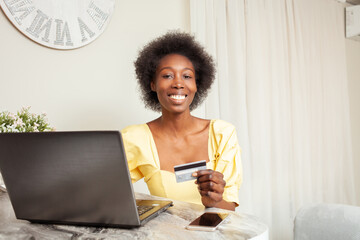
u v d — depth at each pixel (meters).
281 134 2.82
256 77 2.59
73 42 1.86
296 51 3.04
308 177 3.03
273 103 2.76
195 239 0.65
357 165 3.99
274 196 2.74
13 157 0.75
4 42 1.67
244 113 2.44
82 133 0.67
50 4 1.78
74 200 0.74
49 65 1.81
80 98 1.92
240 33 2.54
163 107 1.43
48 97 1.81
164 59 1.46
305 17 3.14
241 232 0.68
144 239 0.65
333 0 3.53
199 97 1.69
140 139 1.42
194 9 2.23
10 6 1.67
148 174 1.41
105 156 0.68
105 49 2.02
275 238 2.74
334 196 3.40
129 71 2.12
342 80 3.57
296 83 2.98
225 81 2.34
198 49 1.55
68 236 0.69
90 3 1.91
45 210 0.77
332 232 0.96
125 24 2.11
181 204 0.95
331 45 3.44
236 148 1.44
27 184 0.76
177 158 1.41
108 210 0.72
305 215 1.03
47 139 0.70
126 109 2.10
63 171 0.72
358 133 4.03
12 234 0.71
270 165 2.76
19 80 1.72
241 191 2.42
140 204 0.90
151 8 2.22
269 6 2.79
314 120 3.19
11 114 1.25
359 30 3.55
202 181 0.96
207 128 1.47
